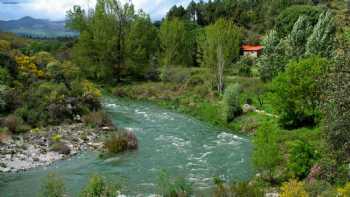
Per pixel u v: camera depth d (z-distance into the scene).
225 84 57.22
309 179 22.80
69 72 50.56
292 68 37.69
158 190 24.47
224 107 46.75
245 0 136.88
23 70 47.97
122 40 73.88
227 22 59.50
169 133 41.41
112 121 46.12
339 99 14.36
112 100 62.09
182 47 76.75
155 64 79.81
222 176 27.86
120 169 29.19
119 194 23.64
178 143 37.34
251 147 35.91
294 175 25.08
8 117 36.12
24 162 29.41
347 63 14.53
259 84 53.66
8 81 43.56
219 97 54.88
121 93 66.50
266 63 54.69
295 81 37.34
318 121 35.56
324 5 92.50
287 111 38.34
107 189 19.38
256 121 42.75
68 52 82.88
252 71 63.88
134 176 27.55
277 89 38.38
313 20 62.81
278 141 32.88
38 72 49.09
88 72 73.56
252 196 18.83
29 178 26.48
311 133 33.06
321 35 48.91
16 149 31.28
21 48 67.25
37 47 83.25
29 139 33.88
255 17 120.56
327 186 19.52
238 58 70.38
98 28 72.56
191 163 31.06
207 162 31.38
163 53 76.88
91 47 73.00
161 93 63.41
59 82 47.75
